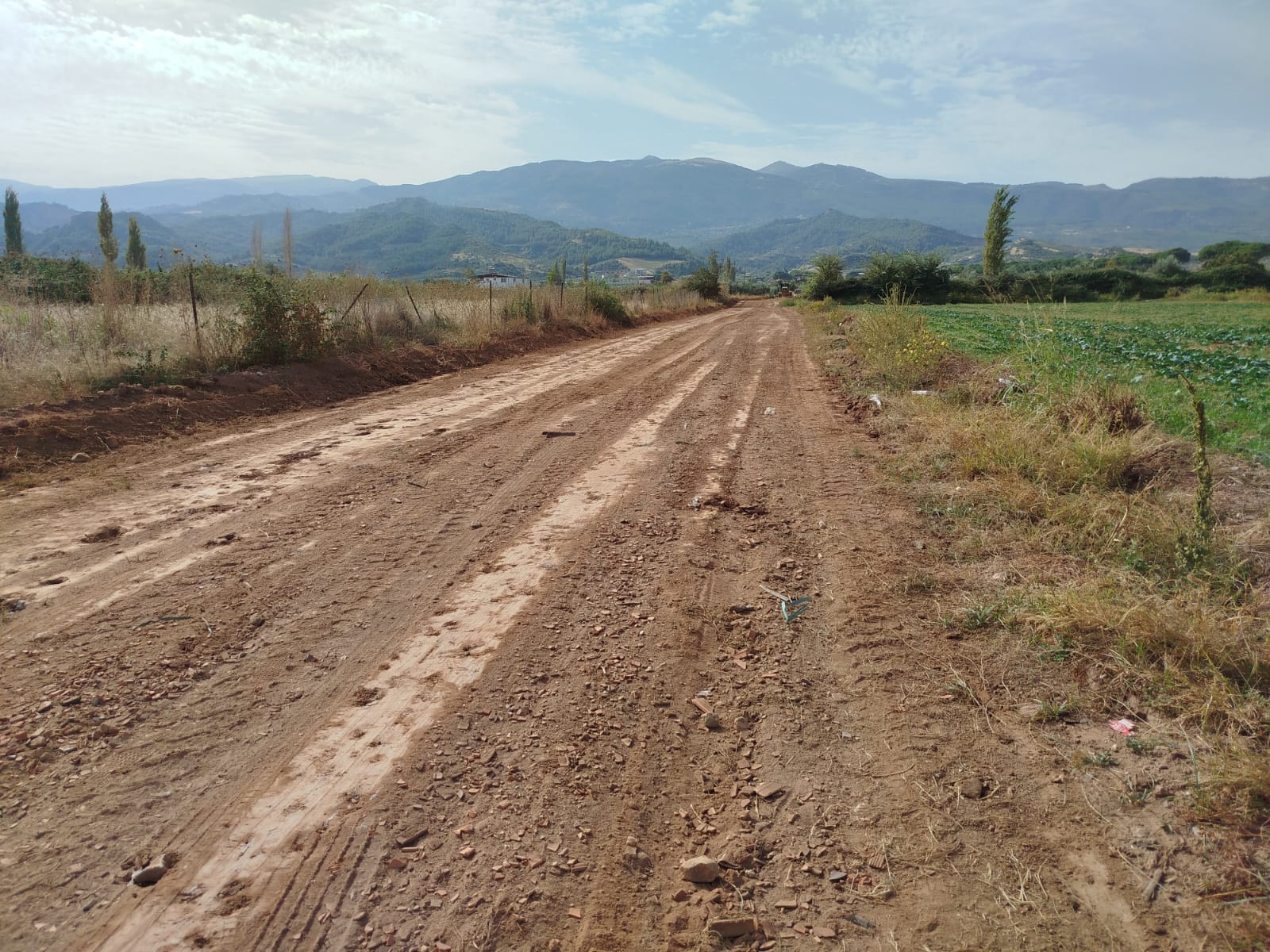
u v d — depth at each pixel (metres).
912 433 8.82
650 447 8.60
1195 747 3.17
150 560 4.98
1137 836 2.75
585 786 3.05
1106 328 19.86
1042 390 8.36
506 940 2.33
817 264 58.69
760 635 4.34
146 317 11.66
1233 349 18.20
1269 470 6.46
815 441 9.04
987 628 4.31
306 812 2.83
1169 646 3.82
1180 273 68.62
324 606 4.45
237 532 5.54
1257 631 3.83
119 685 3.55
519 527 5.88
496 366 14.94
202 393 9.38
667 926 2.44
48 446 7.16
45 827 2.70
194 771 3.03
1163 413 8.27
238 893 2.46
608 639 4.21
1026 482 6.46
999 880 2.61
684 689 3.79
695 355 18.44
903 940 2.39
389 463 7.51
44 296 14.12
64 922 2.32
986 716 3.52
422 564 5.11
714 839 2.84
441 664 3.88
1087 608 4.14
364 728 3.34
